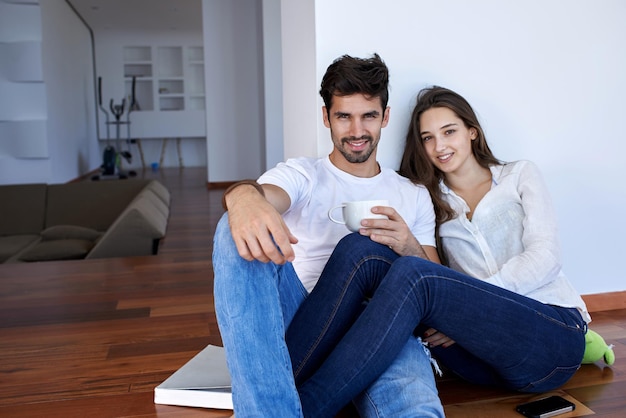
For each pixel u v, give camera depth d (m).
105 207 5.20
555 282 1.79
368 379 1.40
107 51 12.37
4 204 5.06
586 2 2.38
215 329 2.41
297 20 2.41
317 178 1.80
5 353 2.18
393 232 1.57
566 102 2.42
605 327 2.35
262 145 8.16
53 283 3.20
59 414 1.70
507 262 1.75
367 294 1.56
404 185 1.89
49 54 7.86
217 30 8.27
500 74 2.32
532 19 2.33
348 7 2.14
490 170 1.94
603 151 2.49
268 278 1.32
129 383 1.90
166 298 2.88
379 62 1.74
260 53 7.97
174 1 9.34
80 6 9.55
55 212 5.12
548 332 1.53
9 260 4.06
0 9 7.25
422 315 1.43
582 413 1.65
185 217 5.71
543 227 1.78
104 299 2.88
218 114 8.42
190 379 1.81
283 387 1.29
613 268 2.58
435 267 1.43
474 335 1.47
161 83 13.00
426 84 2.25
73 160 9.45
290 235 1.28
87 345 2.25
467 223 1.88
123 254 4.02
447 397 1.77
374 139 1.76
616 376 1.90
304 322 1.54
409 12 2.20
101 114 12.37
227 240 1.30
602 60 2.42
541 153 2.42
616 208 2.54
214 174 8.53
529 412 1.63
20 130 7.46
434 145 1.91
